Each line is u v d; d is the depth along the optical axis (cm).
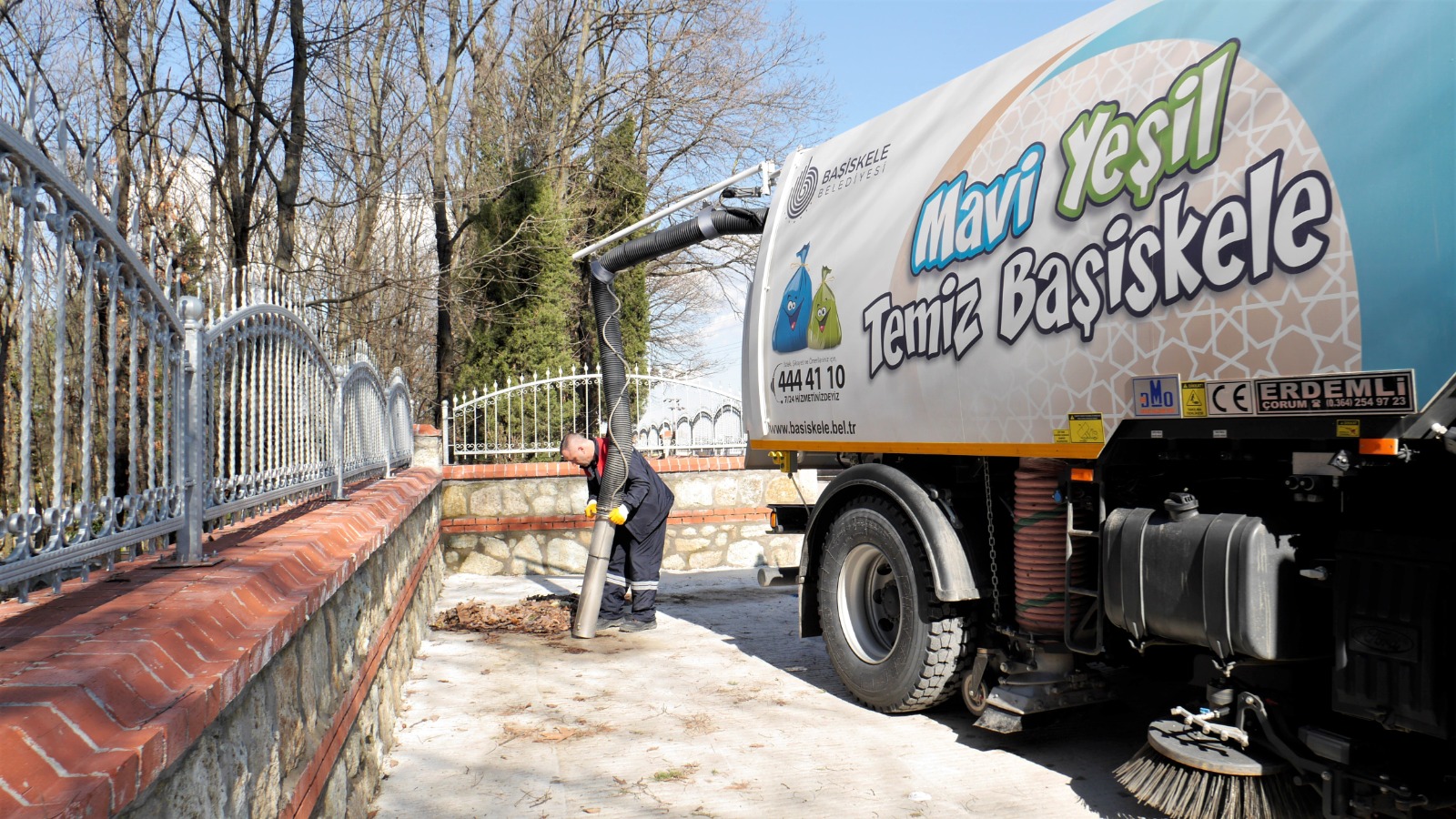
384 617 466
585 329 2012
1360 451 285
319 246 2039
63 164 203
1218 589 323
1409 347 271
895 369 490
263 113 1264
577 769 423
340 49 1423
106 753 143
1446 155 265
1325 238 293
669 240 704
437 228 1784
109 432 230
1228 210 323
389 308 1941
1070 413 387
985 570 462
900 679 485
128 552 269
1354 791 303
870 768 423
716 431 1078
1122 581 363
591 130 1958
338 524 375
